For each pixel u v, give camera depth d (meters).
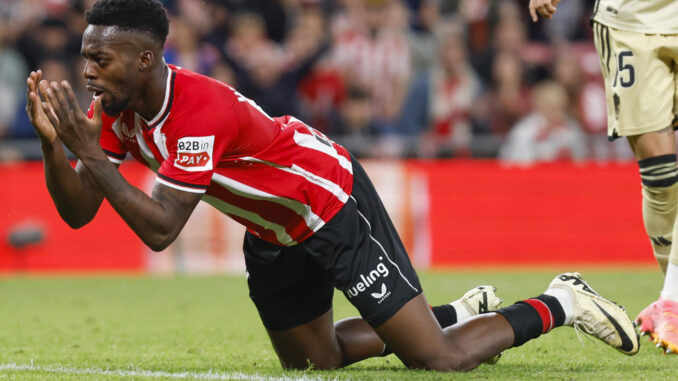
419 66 41.78
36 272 34.56
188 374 12.39
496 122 40.06
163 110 10.80
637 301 22.09
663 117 15.29
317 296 12.68
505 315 12.33
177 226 10.80
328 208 11.93
